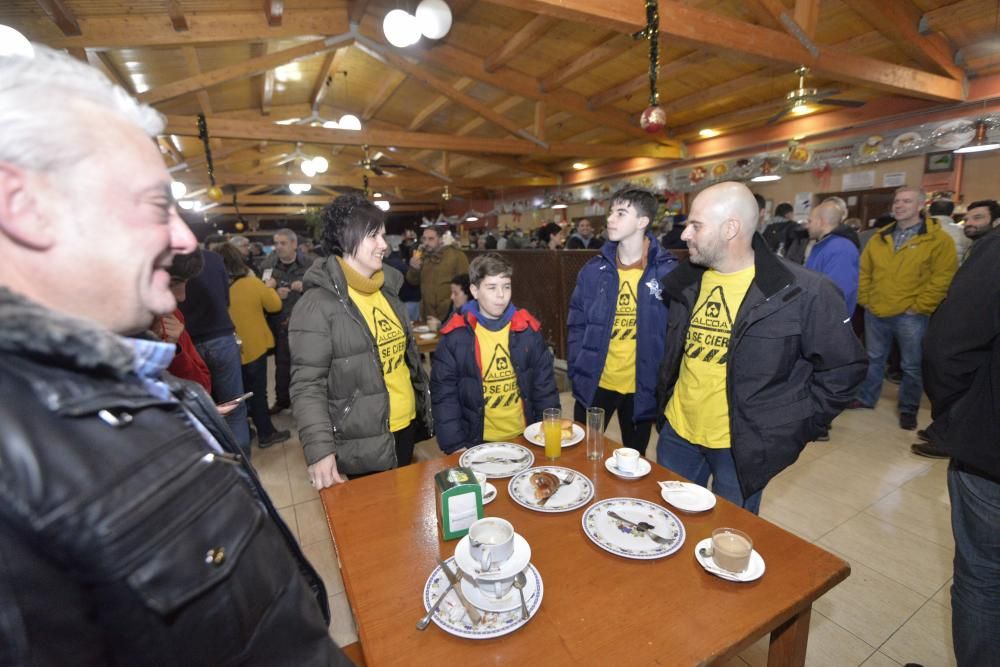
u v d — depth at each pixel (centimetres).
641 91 628
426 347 326
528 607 78
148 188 42
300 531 216
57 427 35
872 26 427
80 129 37
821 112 621
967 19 396
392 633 75
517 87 624
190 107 671
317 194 1391
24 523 32
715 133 749
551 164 1092
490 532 87
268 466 281
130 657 38
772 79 559
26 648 31
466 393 167
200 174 1038
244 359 292
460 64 586
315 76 723
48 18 358
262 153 1080
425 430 181
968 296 96
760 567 87
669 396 167
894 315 300
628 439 208
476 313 169
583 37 517
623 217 189
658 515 105
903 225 300
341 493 119
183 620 38
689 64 530
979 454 95
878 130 568
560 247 632
